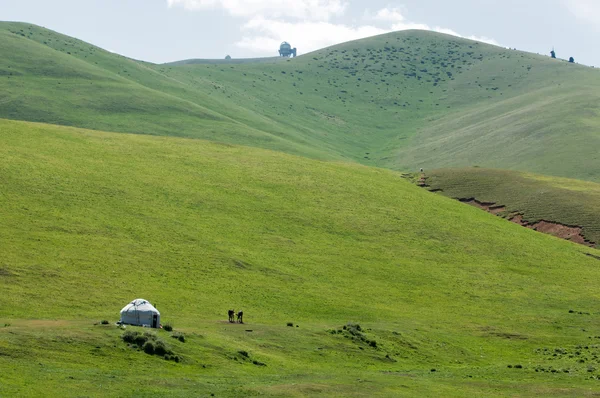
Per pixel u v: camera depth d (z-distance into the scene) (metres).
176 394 42.00
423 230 116.12
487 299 90.06
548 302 91.06
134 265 81.06
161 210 103.75
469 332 75.31
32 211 92.19
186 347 52.28
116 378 43.53
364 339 64.56
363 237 109.31
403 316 78.56
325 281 88.19
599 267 110.44
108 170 117.50
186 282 78.94
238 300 75.81
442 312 82.56
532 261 109.00
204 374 47.75
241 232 101.69
